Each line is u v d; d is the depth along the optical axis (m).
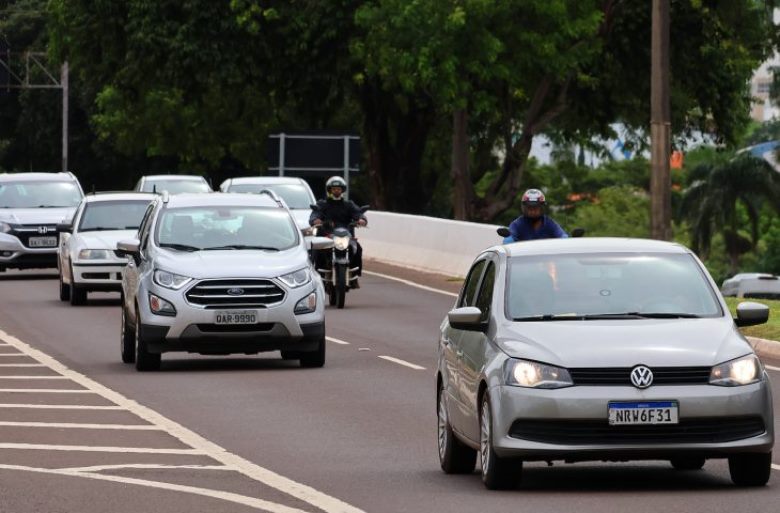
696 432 26.67
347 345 55.44
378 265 95.88
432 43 117.06
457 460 29.69
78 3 136.50
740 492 26.95
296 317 47.47
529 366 26.86
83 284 72.00
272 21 132.88
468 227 88.50
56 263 88.69
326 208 71.31
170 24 131.75
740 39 138.88
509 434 26.84
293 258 48.53
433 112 147.25
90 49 139.50
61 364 50.38
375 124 147.62
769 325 55.34
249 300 47.25
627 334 27.39
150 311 47.25
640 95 140.75
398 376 46.47
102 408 39.81
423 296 76.19
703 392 26.58
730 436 26.77
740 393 26.67
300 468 30.53
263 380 45.56
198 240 49.69
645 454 26.58
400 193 148.88
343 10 131.88
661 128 71.00
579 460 26.94
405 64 117.69
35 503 26.34
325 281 70.94
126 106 145.88
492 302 29.16
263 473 29.62
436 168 183.62
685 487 27.73
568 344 27.14
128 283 50.19
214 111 176.12
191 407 39.97
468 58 118.00
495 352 27.64
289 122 178.12
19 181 91.12
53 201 90.62
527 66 120.38
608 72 138.88
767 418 26.94
